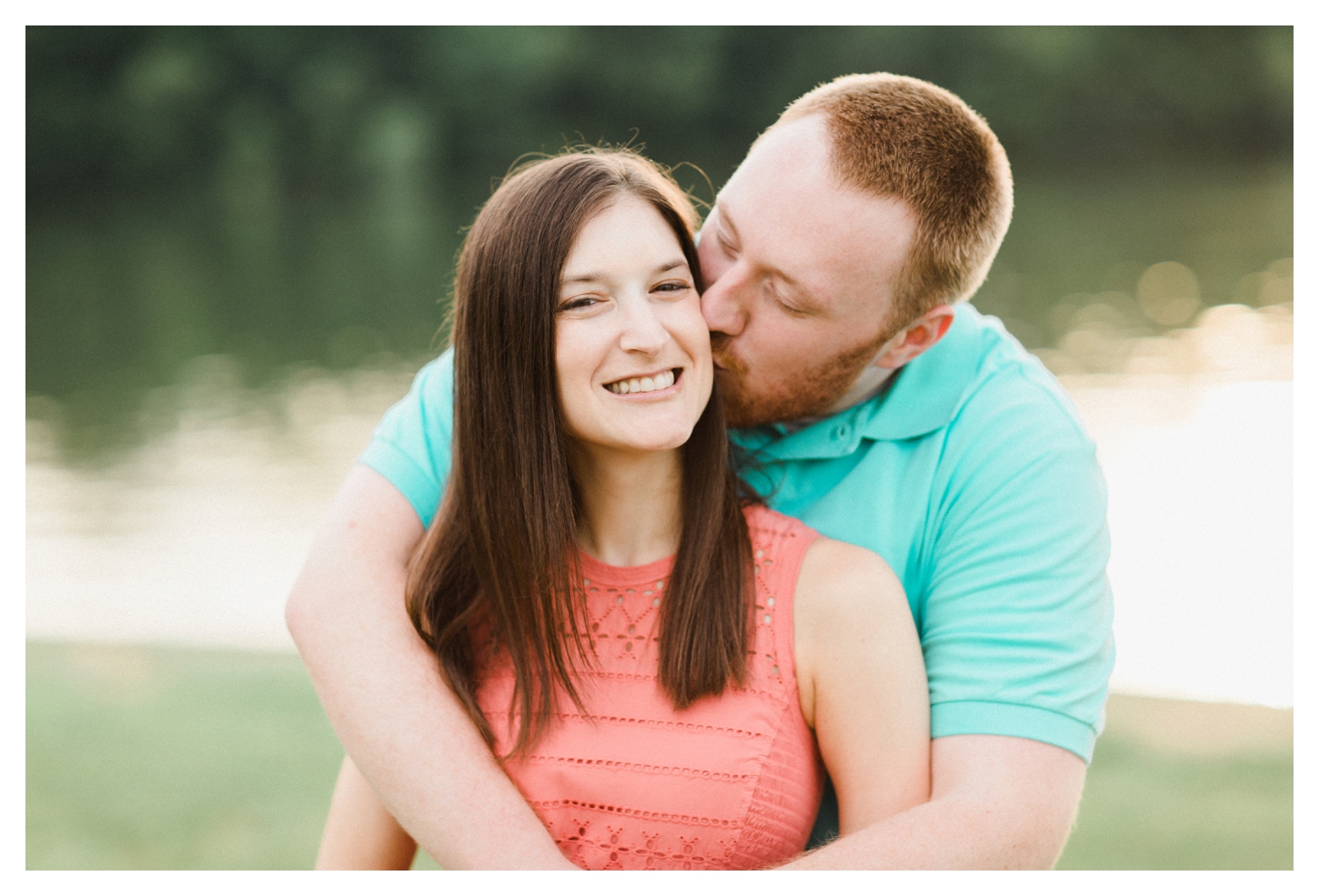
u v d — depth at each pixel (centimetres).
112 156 2355
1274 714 363
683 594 150
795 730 151
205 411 953
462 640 159
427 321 1342
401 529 170
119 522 662
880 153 159
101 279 1666
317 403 968
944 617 161
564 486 150
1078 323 1073
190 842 311
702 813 146
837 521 171
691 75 2444
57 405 995
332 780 349
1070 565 158
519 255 145
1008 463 163
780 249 159
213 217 2258
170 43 2352
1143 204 1906
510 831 145
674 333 145
